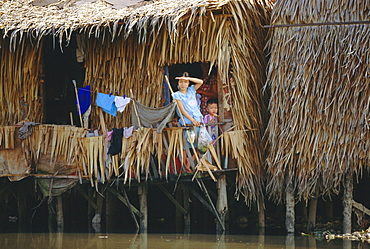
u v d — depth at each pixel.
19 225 34.91
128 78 32.16
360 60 28.11
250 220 35.09
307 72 29.11
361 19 28.34
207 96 33.19
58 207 33.38
